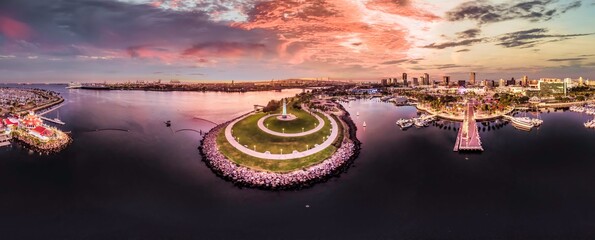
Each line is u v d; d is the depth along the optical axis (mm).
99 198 106688
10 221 93188
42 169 133750
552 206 103625
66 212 98062
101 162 142125
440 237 86125
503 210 100688
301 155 135500
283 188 113125
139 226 89875
